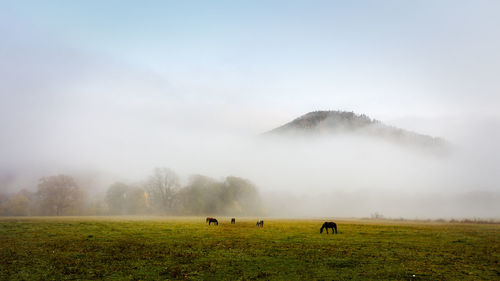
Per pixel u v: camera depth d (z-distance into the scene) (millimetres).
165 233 38844
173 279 19719
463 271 21703
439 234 40188
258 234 39000
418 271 21656
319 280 19625
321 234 39406
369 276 20516
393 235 39000
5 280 19328
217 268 22156
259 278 19938
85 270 21500
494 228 49719
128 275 20469
